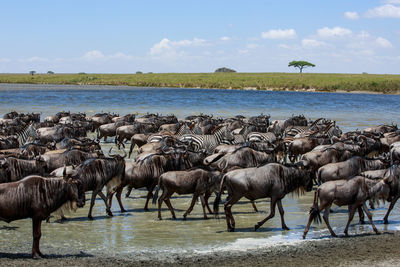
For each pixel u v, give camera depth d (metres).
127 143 35.28
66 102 74.19
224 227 15.11
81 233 14.30
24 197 11.78
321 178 17.09
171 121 36.69
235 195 14.62
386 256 12.27
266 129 35.00
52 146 20.56
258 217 16.34
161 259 12.03
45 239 13.67
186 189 15.79
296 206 17.86
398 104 82.62
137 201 18.53
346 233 14.22
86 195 19.44
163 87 159.00
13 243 13.23
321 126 32.50
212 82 164.75
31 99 79.62
